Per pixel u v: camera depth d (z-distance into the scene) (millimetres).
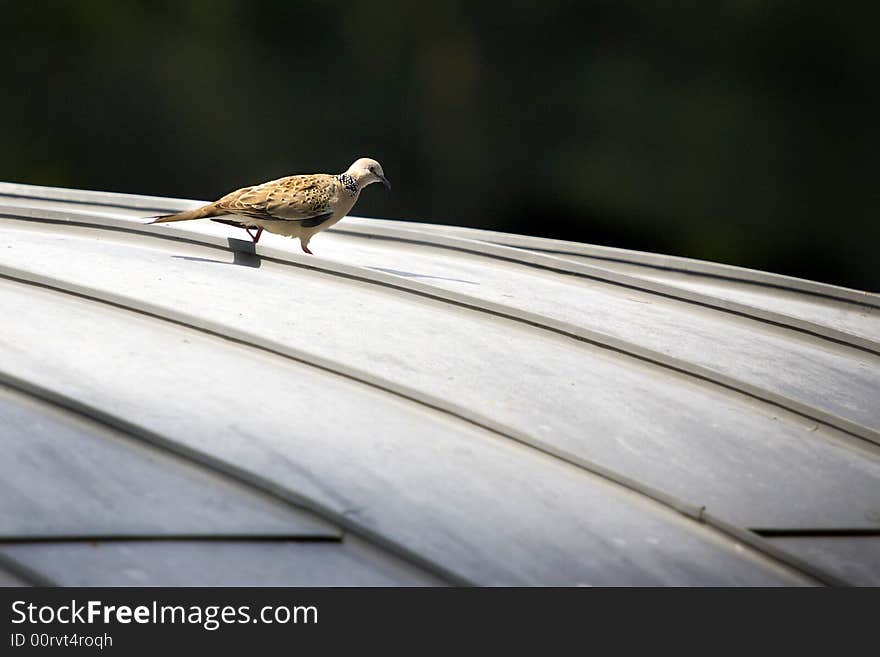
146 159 44125
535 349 11836
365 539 7750
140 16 43594
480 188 43500
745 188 42375
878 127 41562
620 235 42688
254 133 44188
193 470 8180
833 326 15070
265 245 13656
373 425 9422
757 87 41938
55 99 43781
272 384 9836
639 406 10742
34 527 7082
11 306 10562
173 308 10930
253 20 43844
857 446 10914
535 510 8562
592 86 42594
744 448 10242
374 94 44094
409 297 12875
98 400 8719
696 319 14258
